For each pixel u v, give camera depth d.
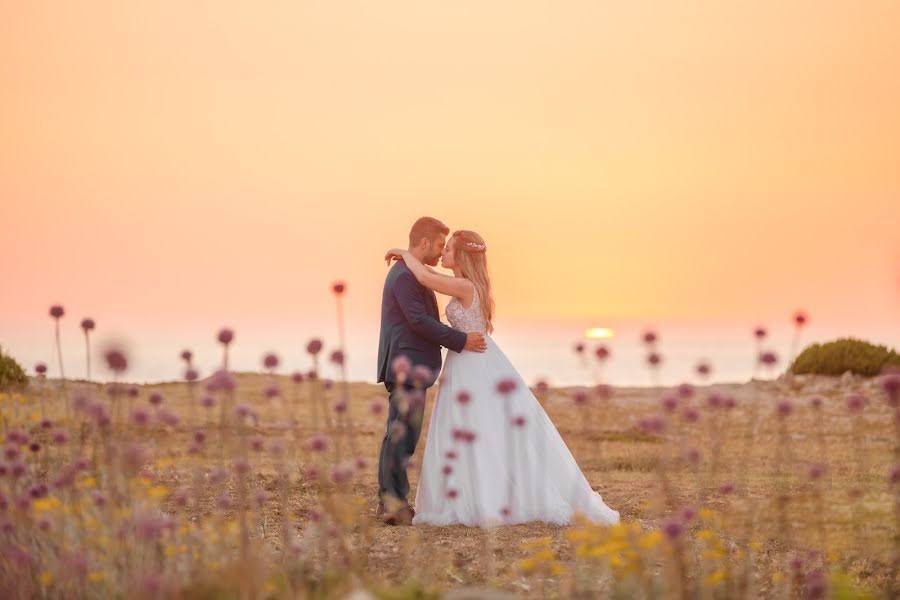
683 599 6.30
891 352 29.45
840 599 7.00
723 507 10.66
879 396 25.83
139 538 6.61
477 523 9.77
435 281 10.20
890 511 9.68
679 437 18.00
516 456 10.03
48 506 6.78
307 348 7.96
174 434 13.76
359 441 16.52
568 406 24.44
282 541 8.38
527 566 7.01
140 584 6.08
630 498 12.09
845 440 17.98
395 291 10.30
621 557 7.71
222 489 10.11
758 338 7.32
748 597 6.97
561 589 7.12
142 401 20.56
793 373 29.83
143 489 7.51
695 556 7.88
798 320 7.30
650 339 7.42
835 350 29.53
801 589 7.26
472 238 10.59
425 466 10.26
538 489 9.59
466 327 10.39
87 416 8.08
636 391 29.36
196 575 6.54
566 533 9.29
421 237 10.62
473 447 10.02
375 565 7.75
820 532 8.58
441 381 10.45
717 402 7.18
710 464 14.80
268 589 6.61
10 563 6.34
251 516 8.73
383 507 10.09
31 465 8.12
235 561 6.76
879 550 8.39
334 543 8.21
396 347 10.26
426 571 7.57
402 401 7.82
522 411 10.20
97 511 6.92
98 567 6.48
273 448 7.65
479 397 10.19
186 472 11.51
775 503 9.91
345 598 6.53
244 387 26.45
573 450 17.50
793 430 19.64
